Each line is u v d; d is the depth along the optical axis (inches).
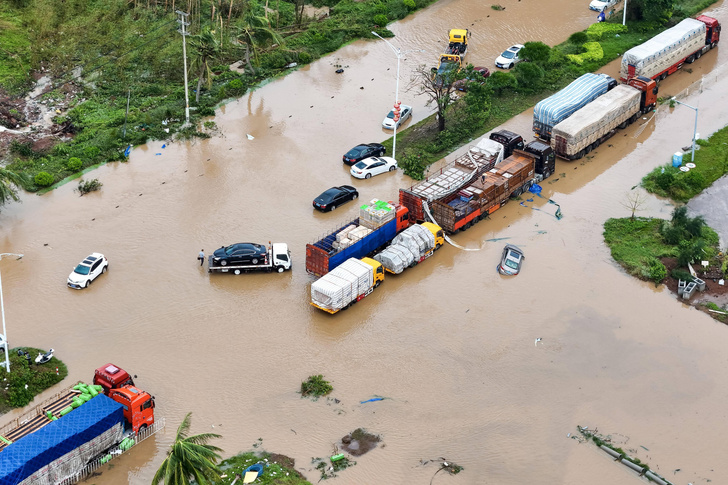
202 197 3275.1
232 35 4480.8
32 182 3316.9
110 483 2103.8
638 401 2395.4
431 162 3523.6
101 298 2746.1
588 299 2790.4
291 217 3164.4
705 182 3395.7
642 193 3341.5
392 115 3769.7
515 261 2923.2
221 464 2151.8
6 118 3767.2
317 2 4995.1
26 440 2014.0
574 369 2504.9
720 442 2266.2
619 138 3722.9
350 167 3481.8
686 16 4726.9
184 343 2566.4
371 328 2650.1
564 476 2161.7
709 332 2659.9
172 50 4296.3
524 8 4936.0
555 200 3312.0
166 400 2356.1
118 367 2365.9
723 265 2896.2
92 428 2075.5
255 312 2704.2
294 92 4072.3
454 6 4965.6
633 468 2177.7
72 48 4345.5
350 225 2965.1
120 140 3599.9
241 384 2421.3
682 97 4010.8
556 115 3538.4
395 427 2293.3
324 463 2174.0
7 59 4274.1
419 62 4347.9
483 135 3718.0
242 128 3759.8
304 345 2573.8
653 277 2869.1
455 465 2182.6
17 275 2839.6
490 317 2701.8
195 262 2918.3
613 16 4734.3
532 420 2327.8
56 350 2524.6
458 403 2375.7
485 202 3157.0
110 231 3065.9
